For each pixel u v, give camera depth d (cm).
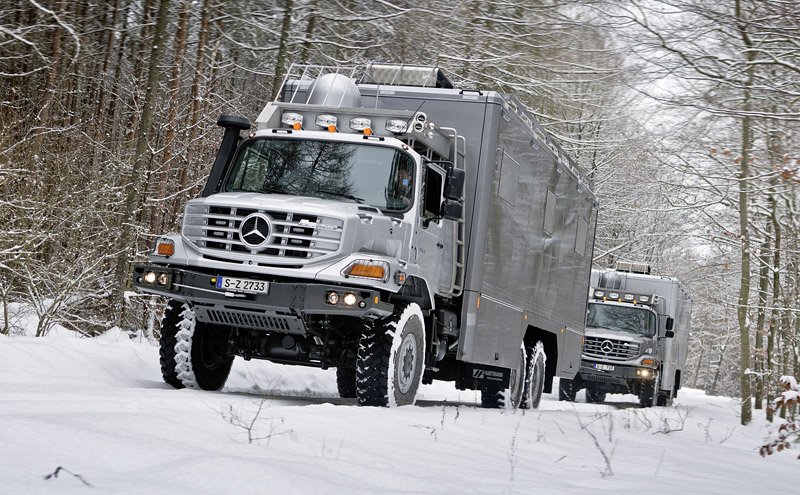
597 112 3856
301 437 779
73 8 3266
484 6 3203
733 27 1529
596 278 4059
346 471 636
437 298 1589
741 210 2706
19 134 2411
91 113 3600
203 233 1341
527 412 1600
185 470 537
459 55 3428
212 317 1372
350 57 3297
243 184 1477
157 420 727
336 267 1291
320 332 1391
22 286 2012
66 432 602
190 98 3362
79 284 1956
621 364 3659
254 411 909
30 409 790
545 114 3916
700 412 3347
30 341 1494
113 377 1520
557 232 2161
